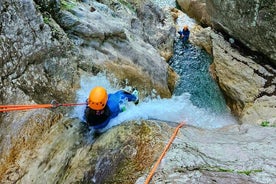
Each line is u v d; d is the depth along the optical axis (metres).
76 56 7.73
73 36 8.20
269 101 9.80
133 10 12.59
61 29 7.66
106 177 4.47
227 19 11.44
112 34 9.09
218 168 4.19
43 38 6.80
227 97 11.16
